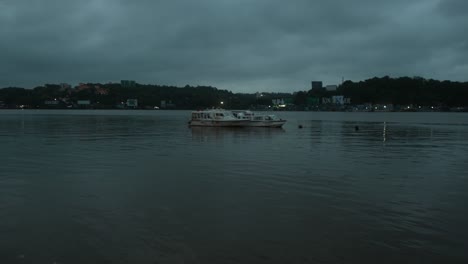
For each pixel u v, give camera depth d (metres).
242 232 15.35
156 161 33.16
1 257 13.14
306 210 18.16
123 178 25.41
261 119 86.50
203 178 25.45
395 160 34.47
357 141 54.50
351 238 14.79
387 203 19.44
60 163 31.91
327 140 55.75
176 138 57.91
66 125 95.81
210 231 15.42
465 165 31.66
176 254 13.38
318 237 14.88
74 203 19.19
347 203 19.38
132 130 76.88
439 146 47.97
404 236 15.00
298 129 83.50
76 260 12.93
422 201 19.88
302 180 24.88
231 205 18.95
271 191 21.81
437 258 13.16
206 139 56.19
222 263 12.77
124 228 15.68
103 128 83.56
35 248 13.80
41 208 18.31
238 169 28.94
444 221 16.73
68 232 15.23
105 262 12.78
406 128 90.88
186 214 17.52
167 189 22.25
